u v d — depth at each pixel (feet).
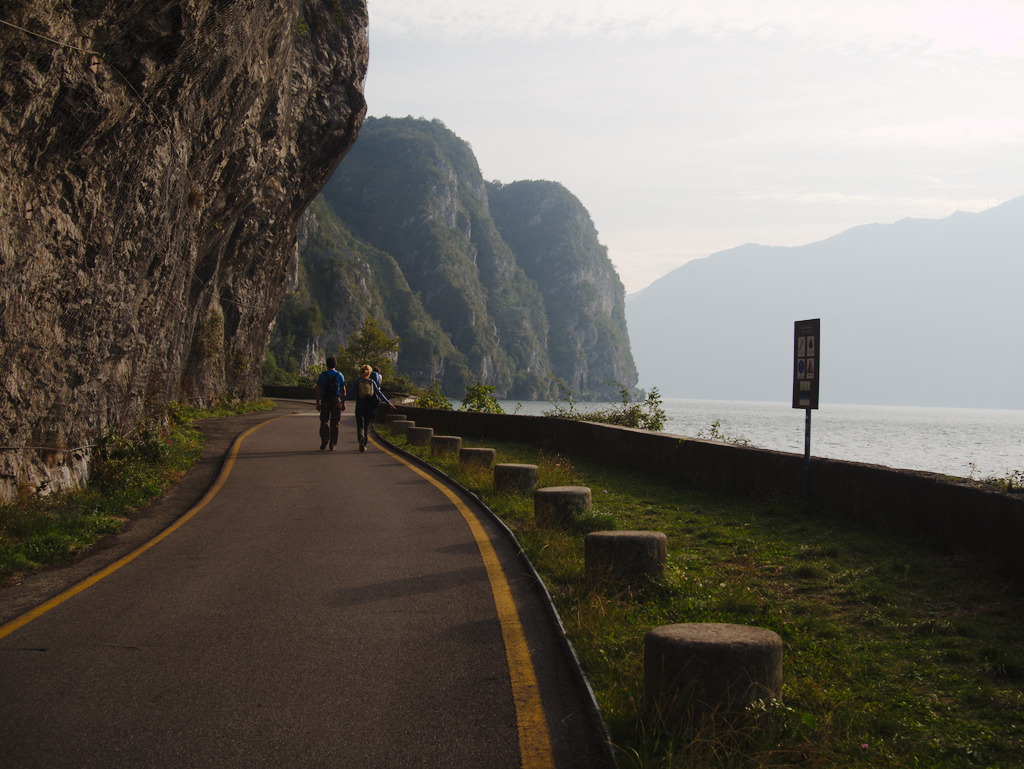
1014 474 24.25
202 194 65.51
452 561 25.31
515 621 19.01
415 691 14.73
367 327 208.74
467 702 14.25
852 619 18.95
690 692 12.69
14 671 15.70
